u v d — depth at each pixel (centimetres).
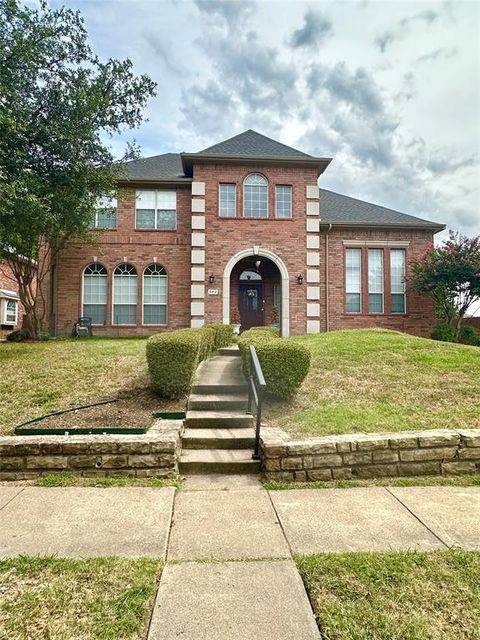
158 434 415
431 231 1623
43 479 379
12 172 912
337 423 481
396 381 639
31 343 1092
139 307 1476
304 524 299
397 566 239
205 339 727
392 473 400
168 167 1659
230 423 496
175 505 331
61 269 1455
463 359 739
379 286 1603
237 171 1469
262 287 1706
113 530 286
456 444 412
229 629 189
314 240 1478
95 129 1134
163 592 216
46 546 263
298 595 214
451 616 197
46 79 1043
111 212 1350
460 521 304
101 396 574
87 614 197
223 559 250
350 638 182
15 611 198
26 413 514
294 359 561
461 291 1457
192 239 1435
